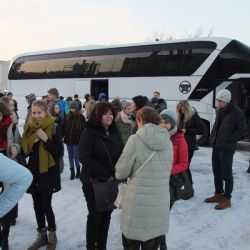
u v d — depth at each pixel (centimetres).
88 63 1716
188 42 1420
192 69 1391
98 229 410
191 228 547
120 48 1612
